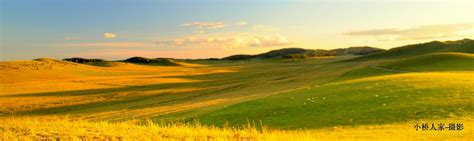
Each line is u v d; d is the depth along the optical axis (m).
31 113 72.25
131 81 153.38
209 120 43.72
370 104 41.53
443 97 41.41
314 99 47.53
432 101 39.84
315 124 36.25
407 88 48.53
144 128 24.78
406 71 99.31
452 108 36.56
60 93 111.94
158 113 56.44
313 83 93.31
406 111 36.91
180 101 77.69
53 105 83.19
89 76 186.50
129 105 77.44
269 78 137.12
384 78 61.69
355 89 51.69
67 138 20.89
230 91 93.50
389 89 49.06
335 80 95.69
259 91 84.69
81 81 152.62
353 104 42.56
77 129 23.27
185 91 104.81
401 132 28.56
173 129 25.02
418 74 67.25
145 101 84.19
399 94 45.00
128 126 25.55
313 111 41.56
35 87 129.88
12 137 20.34
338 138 26.45
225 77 168.12
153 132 23.48
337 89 53.75
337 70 140.38
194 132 24.28
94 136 21.70
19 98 98.31
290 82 105.00
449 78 56.81
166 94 99.06
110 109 72.50
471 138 24.48
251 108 46.69
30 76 165.12
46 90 121.50
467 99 39.72
